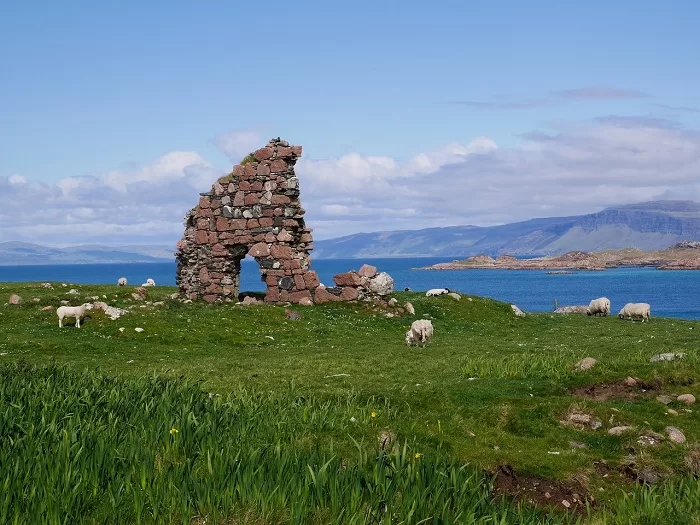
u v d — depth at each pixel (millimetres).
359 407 19281
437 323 47062
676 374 22578
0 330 36312
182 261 55438
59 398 15258
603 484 15758
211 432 13875
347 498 11055
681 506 13156
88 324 37750
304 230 53188
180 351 33844
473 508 11281
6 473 10711
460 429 18266
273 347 36406
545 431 18734
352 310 48562
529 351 32406
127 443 12867
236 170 52969
